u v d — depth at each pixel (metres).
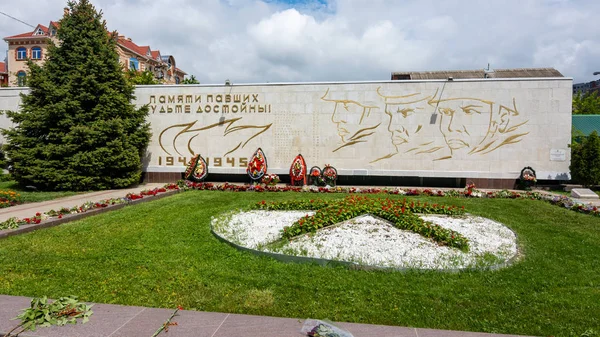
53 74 14.97
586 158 13.87
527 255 6.27
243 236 7.22
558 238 7.35
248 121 16.59
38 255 6.27
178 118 17.00
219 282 5.11
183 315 3.91
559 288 4.93
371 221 7.86
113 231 7.84
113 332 3.50
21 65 44.56
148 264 5.82
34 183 14.48
